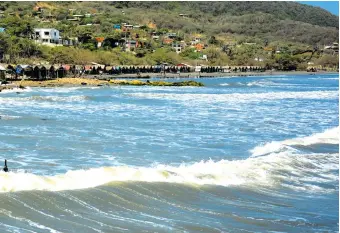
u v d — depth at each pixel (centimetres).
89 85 9488
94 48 16375
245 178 2264
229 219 1736
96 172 2089
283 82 13625
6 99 6084
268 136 3684
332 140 3350
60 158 2712
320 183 2291
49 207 1689
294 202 1988
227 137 3588
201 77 15538
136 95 7462
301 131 3991
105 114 4834
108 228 1566
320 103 6712
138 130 3819
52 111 4959
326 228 1697
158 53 18538
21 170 2364
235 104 6316
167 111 5266
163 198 1897
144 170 2169
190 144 3250
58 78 10125
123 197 1856
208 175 2231
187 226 1636
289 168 2505
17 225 1518
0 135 3391
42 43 14488
